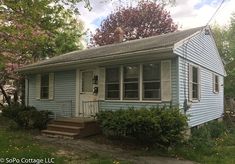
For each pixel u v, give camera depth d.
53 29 12.73
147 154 9.09
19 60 19.56
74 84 14.62
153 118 9.07
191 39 12.45
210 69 15.61
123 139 11.12
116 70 12.53
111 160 8.02
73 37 18.75
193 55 12.61
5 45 13.35
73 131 11.77
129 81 11.99
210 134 12.32
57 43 20.75
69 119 12.88
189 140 10.44
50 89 15.98
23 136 11.80
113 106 12.50
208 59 15.25
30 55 20.19
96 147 9.93
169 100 10.84
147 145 10.16
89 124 11.96
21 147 9.27
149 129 9.30
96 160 8.04
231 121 17.53
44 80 16.61
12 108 15.53
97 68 13.45
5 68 18.55
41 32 12.66
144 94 11.52
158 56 10.77
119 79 12.33
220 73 18.14
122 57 11.21
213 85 16.19
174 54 10.48
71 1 11.11
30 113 14.30
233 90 21.36
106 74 12.91
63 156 8.38
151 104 11.24
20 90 21.78
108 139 11.27
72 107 14.64
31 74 17.52
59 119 13.19
